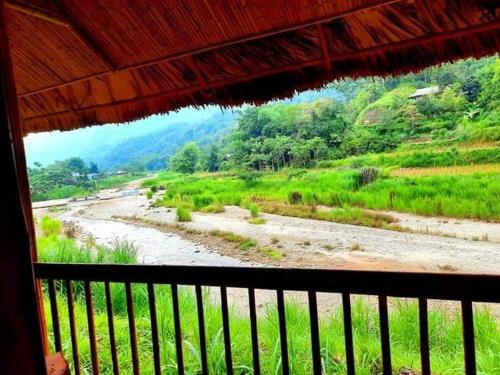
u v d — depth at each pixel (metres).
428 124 16.59
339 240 8.73
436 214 9.77
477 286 0.96
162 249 9.50
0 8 1.67
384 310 1.07
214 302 4.83
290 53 2.29
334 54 2.22
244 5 2.09
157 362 1.47
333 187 13.51
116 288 4.42
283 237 9.51
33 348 0.68
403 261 6.84
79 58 2.65
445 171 12.24
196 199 16.02
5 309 0.66
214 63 2.46
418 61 2.13
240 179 19.09
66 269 1.60
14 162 0.69
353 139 17.84
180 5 2.17
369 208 11.27
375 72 2.23
